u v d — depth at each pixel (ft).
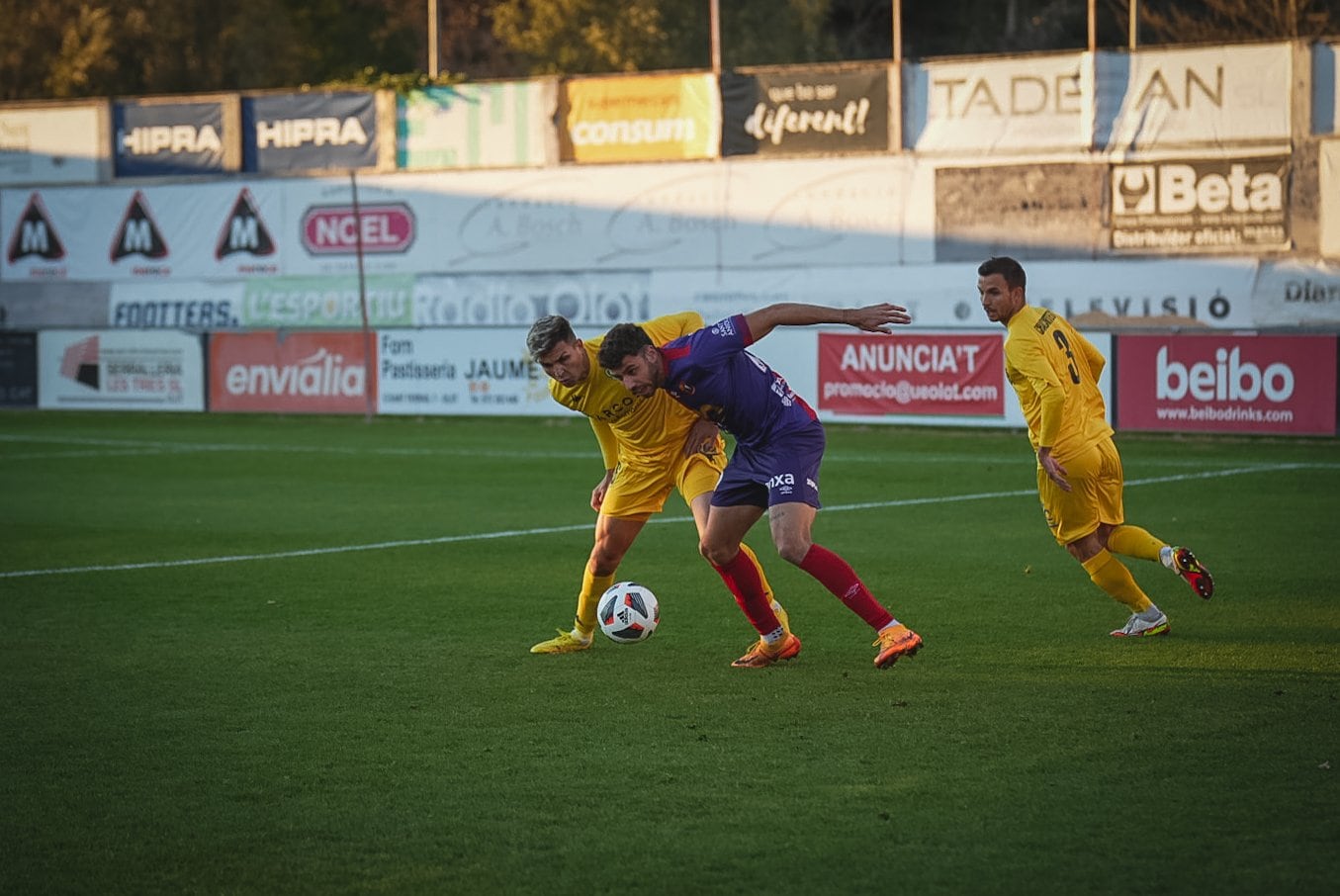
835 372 174.60
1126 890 34.04
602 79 214.07
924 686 54.39
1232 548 87.92
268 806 41.32
